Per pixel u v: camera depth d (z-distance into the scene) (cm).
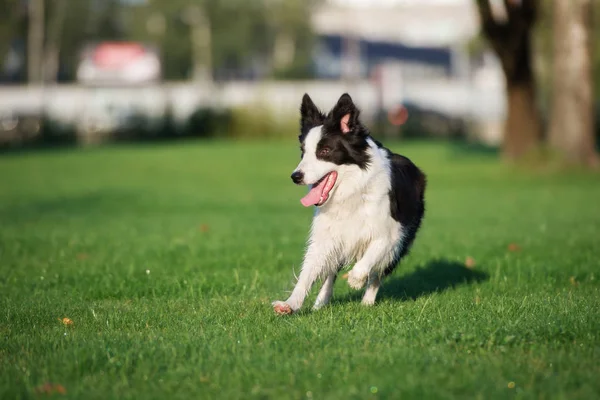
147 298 738
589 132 2144
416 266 886
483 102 4997
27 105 4684
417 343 520
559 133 2161
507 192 1802
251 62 7750
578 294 711
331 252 636
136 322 614
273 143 3738
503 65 2277
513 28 2206
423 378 446
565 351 498
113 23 7419
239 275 827
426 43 7950
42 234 1181
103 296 747
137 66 5253
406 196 666
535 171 2166
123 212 1555
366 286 684
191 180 2317
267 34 7506
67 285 795
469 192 1825
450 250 987
